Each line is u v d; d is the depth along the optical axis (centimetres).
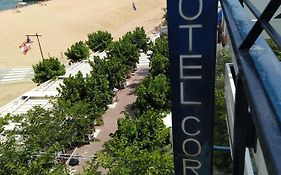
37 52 5269
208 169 633
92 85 2453
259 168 575
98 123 2600
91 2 8656
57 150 1512
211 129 602
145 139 1435
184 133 616
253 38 308
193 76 577
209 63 565
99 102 2470
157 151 1277
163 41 3291
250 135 476
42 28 6462
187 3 545
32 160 1389
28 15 7556
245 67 286
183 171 641
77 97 2366
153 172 1199
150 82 2339
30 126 1598
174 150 634
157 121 1491
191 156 628
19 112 2673
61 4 8606
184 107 600
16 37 5966
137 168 1213
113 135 1609
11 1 10156
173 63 580
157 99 2202
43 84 3297
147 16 7794
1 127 1639
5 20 7212
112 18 7269
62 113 1875
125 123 1502
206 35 552
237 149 487
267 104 235
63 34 6131
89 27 6662
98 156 1336
